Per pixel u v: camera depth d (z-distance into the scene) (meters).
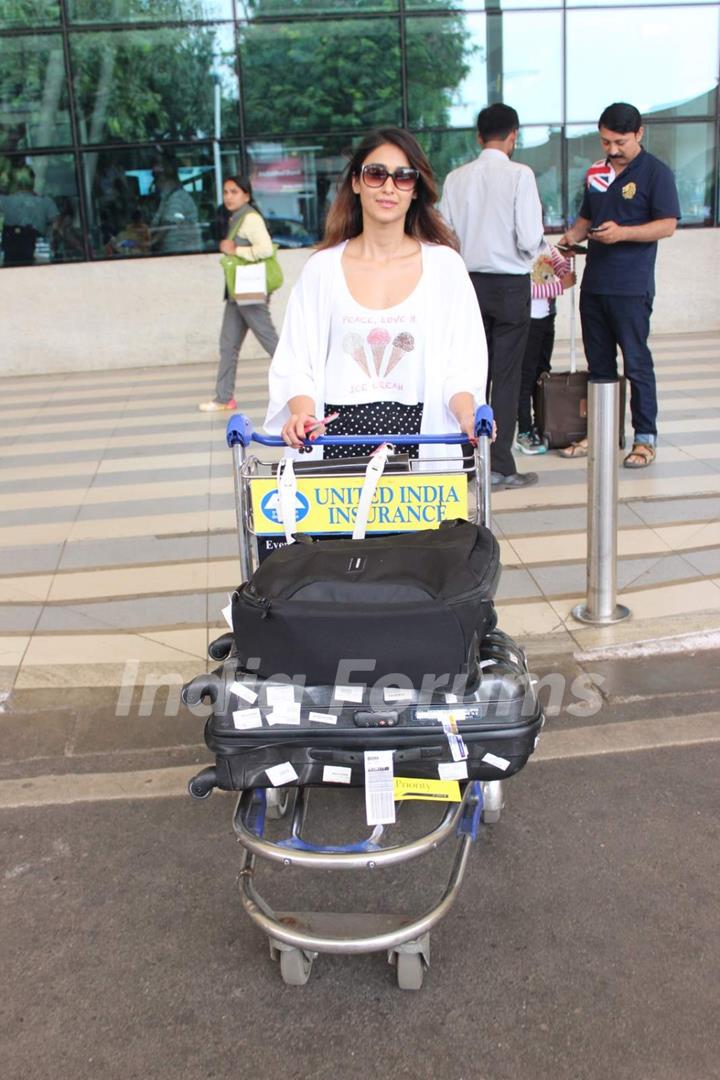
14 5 10.87
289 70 11.37
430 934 2.69
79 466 7.29
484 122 5.84
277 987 2.54
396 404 3.20
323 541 2.78
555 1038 2.33
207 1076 2.27
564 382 6.95
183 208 11.59
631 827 3.10
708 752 3.49
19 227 11.44
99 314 11.65
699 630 4.29
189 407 9.16
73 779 3.52
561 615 4.51
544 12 11.45
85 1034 2.40
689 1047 2.29
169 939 2.72
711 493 5.98
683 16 11.54
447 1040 2.34
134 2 11.00
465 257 5.90
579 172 11.95
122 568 5.30
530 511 5.87
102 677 4.16
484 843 3.06
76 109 11.22
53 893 2.92
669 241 12.00
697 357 10.46
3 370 11.70
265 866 3.02
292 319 3.25
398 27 11.36
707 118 11.82
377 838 2.44
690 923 2.68
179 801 3.37
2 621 4.71
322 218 11.80
